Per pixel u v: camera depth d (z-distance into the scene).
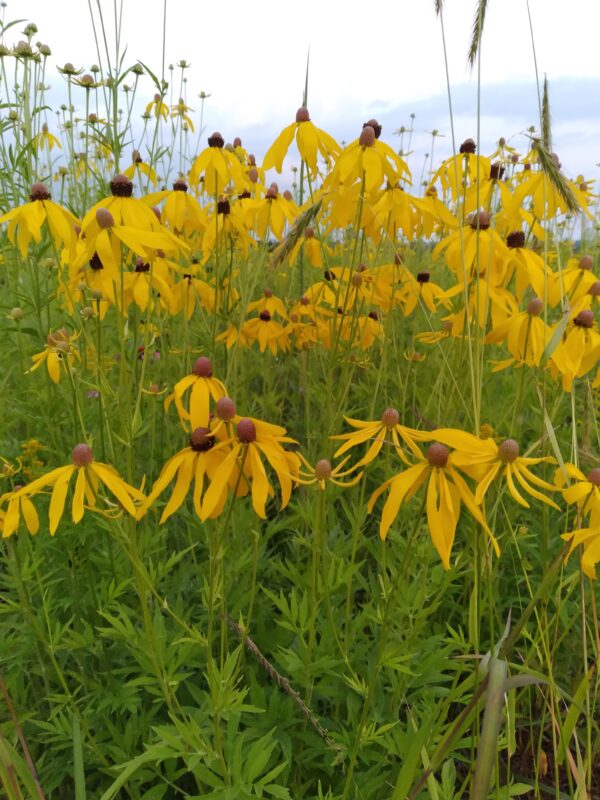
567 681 0.84
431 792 0.50
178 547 0.96
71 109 1.47
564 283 0.81
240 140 1.36
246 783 0.53
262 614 0.80
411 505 0.83
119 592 0.71
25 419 1.02
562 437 1.03
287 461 0.52
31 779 0.48
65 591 0.86
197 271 1.13
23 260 1.03
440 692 0.68
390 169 0.86
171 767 0.63
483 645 0.72
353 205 0.90
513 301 0.83
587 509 0.51
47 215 0.74
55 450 0.90
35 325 1.22
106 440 0.91
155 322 1.07
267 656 0.79
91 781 0.71
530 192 0.80
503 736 0.63
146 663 0.59
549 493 0.88
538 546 0.85
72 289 0.80
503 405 1.08
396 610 0.68
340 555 0.82
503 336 0.74
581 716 0.81
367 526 1.04
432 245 1.86
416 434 0.51
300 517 0.90
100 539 0.87
